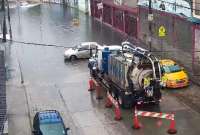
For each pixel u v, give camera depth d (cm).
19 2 11006
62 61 4931
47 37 6450
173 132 2861
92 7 8169
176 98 3516
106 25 7200
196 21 3862
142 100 3291
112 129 2961
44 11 9506
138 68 3238
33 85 4019
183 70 3984
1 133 2645
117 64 3406
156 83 3256
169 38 4484
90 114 3247
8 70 4459
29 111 3347
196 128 2930
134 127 2959
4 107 2925
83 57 4994
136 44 5466
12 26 7544
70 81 4109
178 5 4147
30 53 5366
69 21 7931
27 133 2941
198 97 3525
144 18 5322
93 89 3812
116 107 3133
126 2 6025
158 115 2930
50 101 3566
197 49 3900
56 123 2709
